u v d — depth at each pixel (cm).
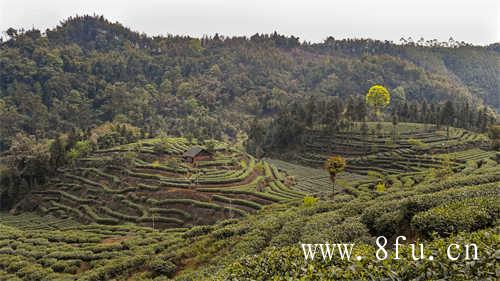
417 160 9800
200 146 11219
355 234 2502
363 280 1124
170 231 6291
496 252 1047
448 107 12538
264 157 13550
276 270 1501
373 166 10262
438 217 2117
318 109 14588
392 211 2758
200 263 3466
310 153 12500
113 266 3928
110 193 8800
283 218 3703
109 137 12619
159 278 3291
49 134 15550
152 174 9194
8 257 4628
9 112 15250
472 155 9625
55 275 4038
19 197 10081
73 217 8456
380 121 14962
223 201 7656
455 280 1024
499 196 2495
